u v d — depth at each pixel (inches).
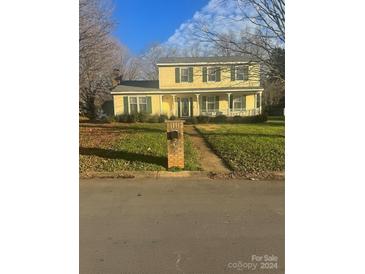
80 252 116.9
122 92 737.6
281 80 382.0
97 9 515.5
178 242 123.0
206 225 137.0
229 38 390.0
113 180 209.9
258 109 715.4
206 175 221.0
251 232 130.3
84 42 536.7
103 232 131.5
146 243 122.3
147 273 104.7
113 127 564.7
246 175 219.0
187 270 105.9
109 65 706.2
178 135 235.5
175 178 215.2
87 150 314.0
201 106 738.2
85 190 188.4
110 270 106.4
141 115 689.6
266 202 165.3
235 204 162.9
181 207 159.3
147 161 261.7
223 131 475.2
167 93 730.2
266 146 327.3
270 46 370.3
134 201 168.9
